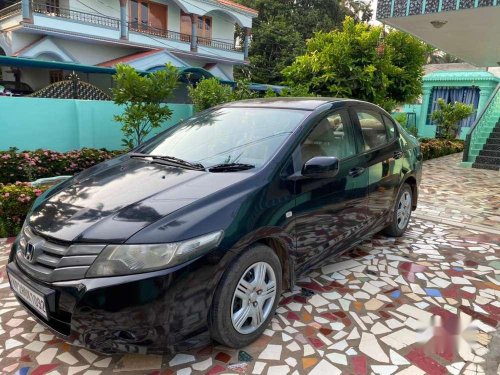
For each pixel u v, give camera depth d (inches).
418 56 403.5
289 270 123.5
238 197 106.6
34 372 99.1
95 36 722.2
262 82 1224.2
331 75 362.0
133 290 88.4
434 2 256.8
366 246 187.2
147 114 335.0
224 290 99.8
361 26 374.0
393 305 134.2
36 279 96.6
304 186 124.3
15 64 484.4
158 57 753.0
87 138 355.9
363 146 159.6
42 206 115.3
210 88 401.4
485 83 687.7
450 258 175.0
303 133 131.4
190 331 95.6
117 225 95.7
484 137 487.8
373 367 103.3
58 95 375.9
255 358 105.5
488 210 260.4
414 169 199.9
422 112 766.5
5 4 845.2
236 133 139.9
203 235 96.0
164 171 123.8
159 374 99.0
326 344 112.2
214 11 914.1
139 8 808.3
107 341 90.5
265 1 1378.0
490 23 289.4
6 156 266.4
